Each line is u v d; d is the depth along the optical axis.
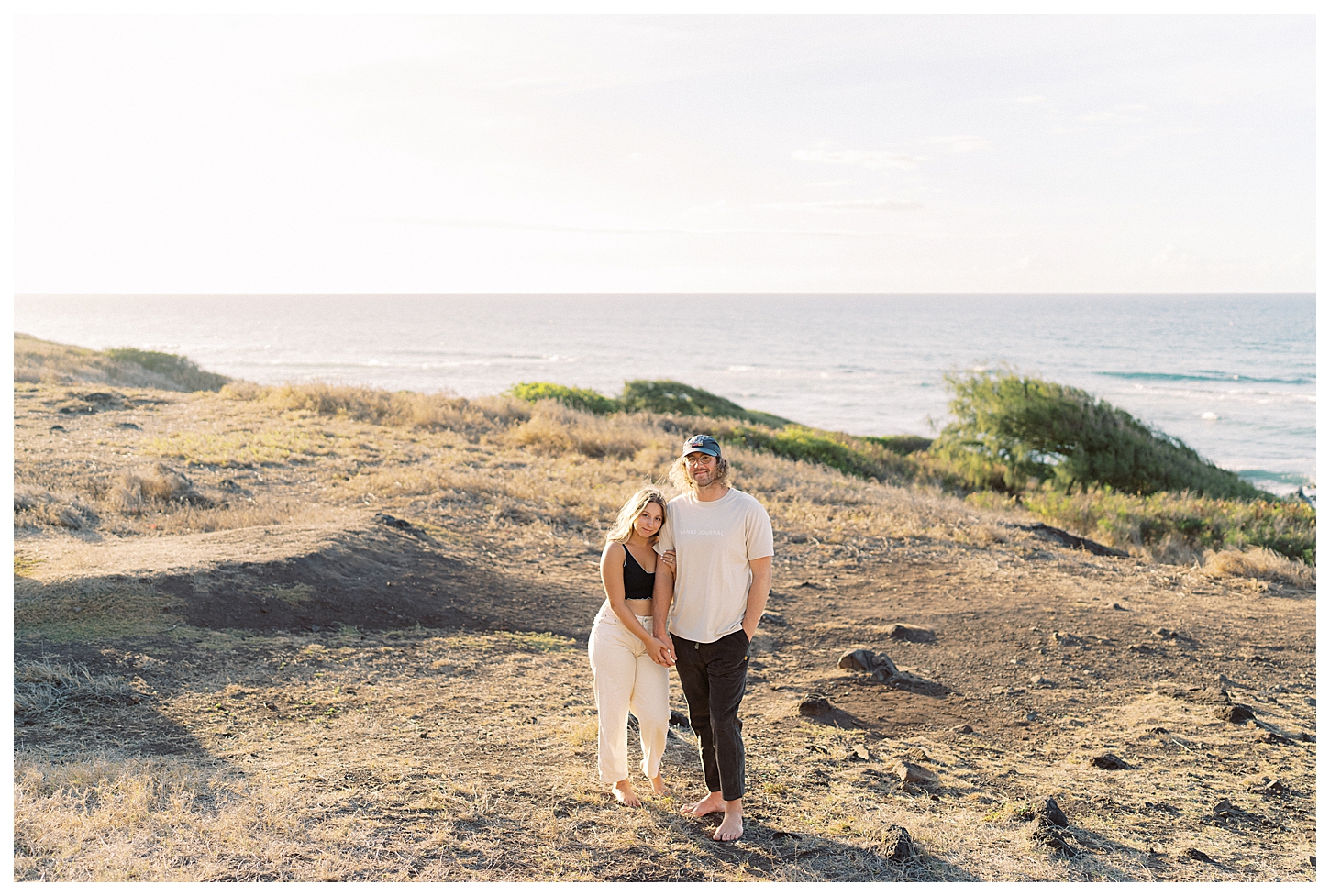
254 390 19.39
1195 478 19.67
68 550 7.20
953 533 12.28
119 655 5.29
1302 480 42.84
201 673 5.27
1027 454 20.52
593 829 3.66
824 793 4.33
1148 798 4.51
